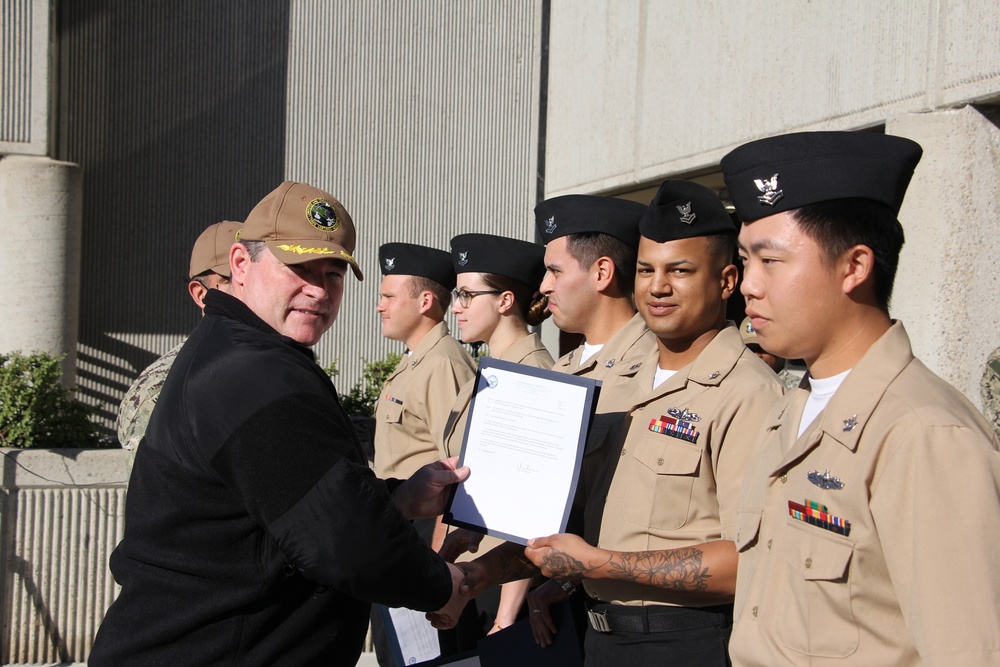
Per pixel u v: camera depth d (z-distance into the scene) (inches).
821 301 63.5
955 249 138.6
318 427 71.2
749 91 189.3
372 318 312.2
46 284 262.8
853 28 161.8
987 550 53.4
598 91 254.5
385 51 313.4
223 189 300.0
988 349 138.0
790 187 63.4
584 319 113.8
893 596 58.1
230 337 75.9
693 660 85.1
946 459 55.6
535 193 323.6
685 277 90.0
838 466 61.2
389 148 314.3
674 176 219.8
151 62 294.2
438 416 147.9
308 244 79.1
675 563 81.7
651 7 227.9
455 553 108.6
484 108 321.7
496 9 322.3
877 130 159.5
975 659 51.7
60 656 189.3
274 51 303.9
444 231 319.0
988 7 134.1
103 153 290.8
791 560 62.6
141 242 293.7
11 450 187.5
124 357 292.5
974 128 138.4
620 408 96.7
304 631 73.0
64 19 286.7
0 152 262.2
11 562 187.3
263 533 72.2
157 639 71.6
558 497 90.4
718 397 87.1
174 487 72.4
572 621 103.5
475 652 106.0
